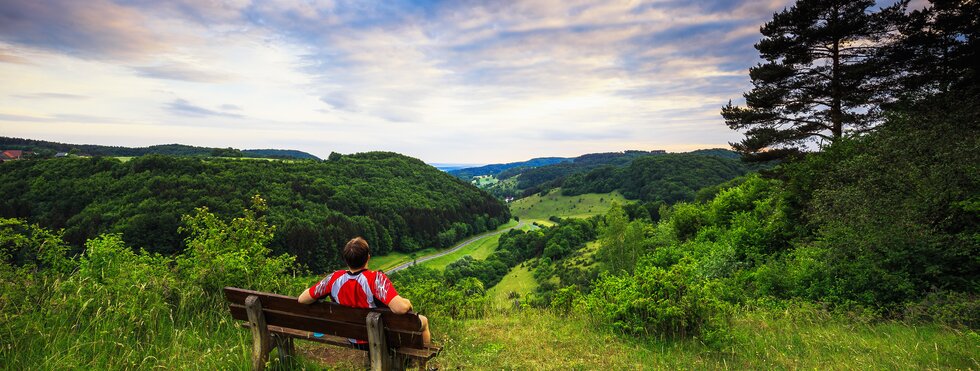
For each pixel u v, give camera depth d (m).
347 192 115.69
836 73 22.44
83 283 4.63
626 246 45.03
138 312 4.37
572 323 7.17
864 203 10.32
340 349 4.49
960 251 8.72
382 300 3.18
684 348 5.72
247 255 6.01
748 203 25.22
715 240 22.98
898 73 21.16
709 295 6.28
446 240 123.88
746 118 25.62
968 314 6.88
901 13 20.12
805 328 6.71
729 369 4.91
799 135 24.22
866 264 9.39
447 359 5.02
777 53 23.59
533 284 68.69
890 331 6.75
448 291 8.26
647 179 171.75
